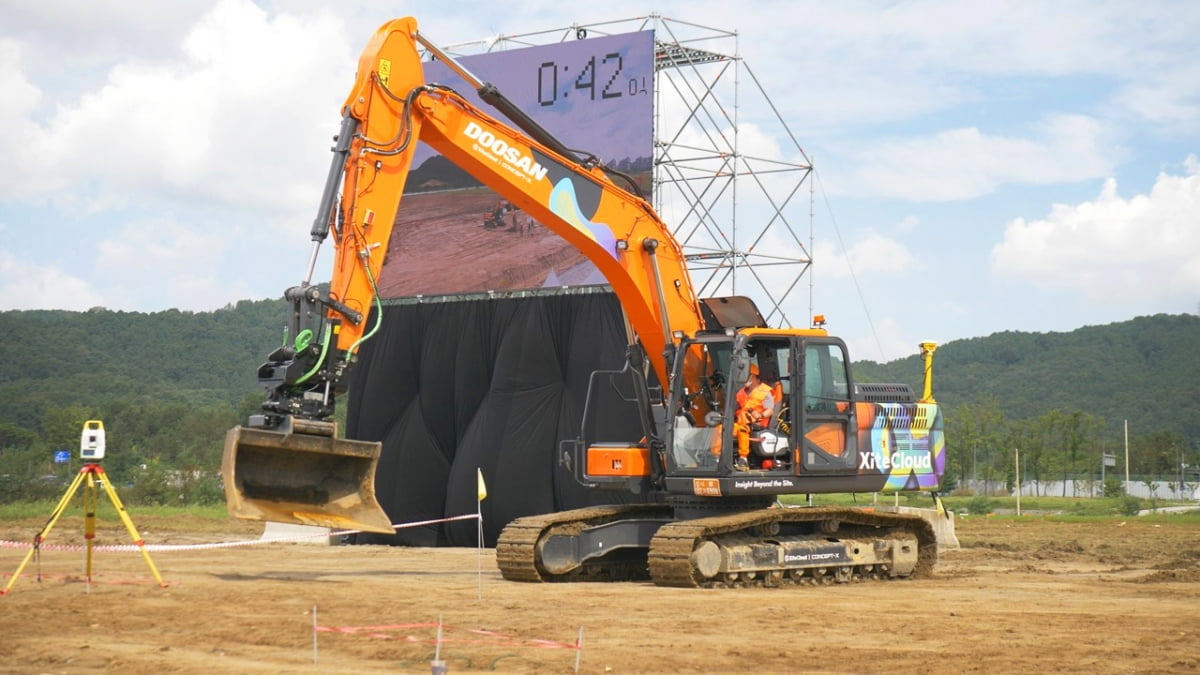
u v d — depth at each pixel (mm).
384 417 27891
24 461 60844
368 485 13320
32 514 32719
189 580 15039
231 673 8461
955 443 80938
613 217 16219
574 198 15906
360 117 14047
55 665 8875
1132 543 25453
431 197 27938
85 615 11297
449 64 15164
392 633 10195
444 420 27281
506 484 25609
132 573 16547
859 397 16578
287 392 12977
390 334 28016
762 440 15672
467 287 27344
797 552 15703
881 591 14766
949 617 11766
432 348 27438
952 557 21953
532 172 15602
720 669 8719
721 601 13117
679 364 16016
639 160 25969
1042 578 17312
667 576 14734
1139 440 98000
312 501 13070
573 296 25891
